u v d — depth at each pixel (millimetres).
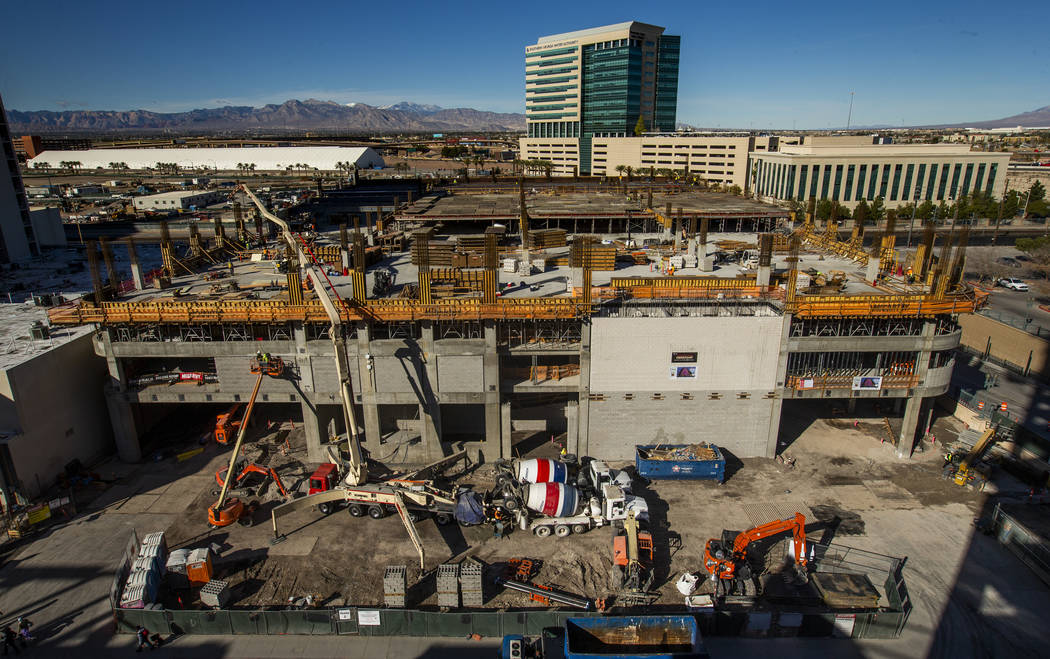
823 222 152125
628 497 41844
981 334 74438
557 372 49406
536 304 45062
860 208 64062
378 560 38469
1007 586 36000
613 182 125125
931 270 49094
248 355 47531
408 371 47344
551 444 52312
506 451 49312
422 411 48375
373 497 41531
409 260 63688
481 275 52438
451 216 75562
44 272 72250
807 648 32094
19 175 91062
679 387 47719
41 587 36281
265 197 140250
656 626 31734
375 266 61219
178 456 50781
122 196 176000
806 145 196625
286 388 48281
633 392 47812
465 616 32500
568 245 66812
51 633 32906
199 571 35562
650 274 56531
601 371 47219
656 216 75062
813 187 171000
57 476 46219
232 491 45750
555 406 54594
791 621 32469
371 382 47750
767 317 46062
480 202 92438
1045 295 98188
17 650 31594
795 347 47031
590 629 31688
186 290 54219
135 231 108375
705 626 32781
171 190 189000
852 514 42625
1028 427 52281
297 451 51562
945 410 58938
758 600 34750
